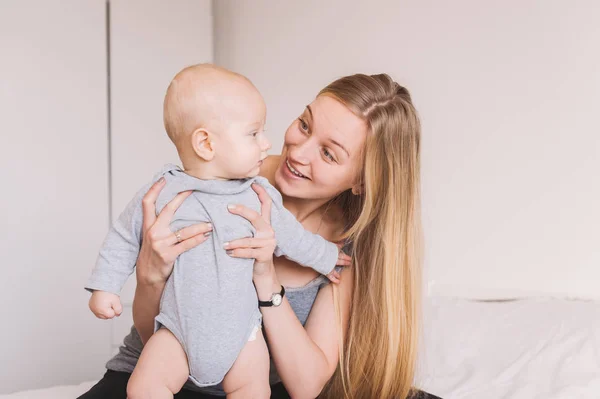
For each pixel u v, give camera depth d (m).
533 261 2.54
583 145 2.42
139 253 1.28
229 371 1.24
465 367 1.93
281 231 1.33
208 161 1.23
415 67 2.76
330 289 1.54
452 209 2.71
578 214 2.44
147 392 1.20
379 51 2.87
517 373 1.86
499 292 2.58
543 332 2.05
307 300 1.54
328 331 1.50
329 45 3.04
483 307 2.31
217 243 1.21
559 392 1.71
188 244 1.20
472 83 2.63
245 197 1.27
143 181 3.27
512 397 1.70
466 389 1.79
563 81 2.44
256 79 3.38
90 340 3.08
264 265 1.29
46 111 2.94
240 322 1.23
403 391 1.57
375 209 1.51
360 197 1.58
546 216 2.50
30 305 2.93
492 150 2.60
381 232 1.51
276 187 1.54
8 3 2.84
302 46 3.15
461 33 2.64
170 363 1.22
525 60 2.51
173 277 1.22
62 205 3.00
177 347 1.23
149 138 3.28
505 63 2.55
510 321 2.16
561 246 2.48
